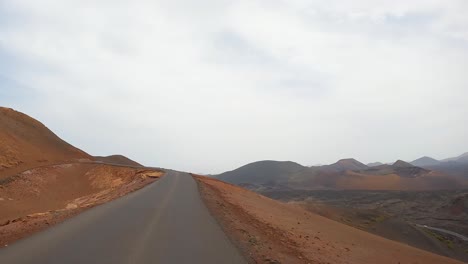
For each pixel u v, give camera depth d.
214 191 33.12
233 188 46.25
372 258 16.41
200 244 10.38
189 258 8.77
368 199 161.88
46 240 9.70
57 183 55.38
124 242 10.00
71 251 8.70
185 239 10.95
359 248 19.66
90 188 56.84
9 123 87.88
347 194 179.88
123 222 13.34
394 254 21.84
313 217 36.44
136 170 59.41
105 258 8.26
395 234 74.94
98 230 11.49
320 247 14.74
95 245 9.43
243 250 10.11
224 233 12.38
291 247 12.45
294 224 22.52
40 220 13.07
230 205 23.38
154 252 9.10
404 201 151.12
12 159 62.38
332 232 24.66
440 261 26.72
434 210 134.12
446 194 152.00
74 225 12.16
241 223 15.67
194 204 20.52
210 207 19.88
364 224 78.31
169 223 13.73
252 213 21.59
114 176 58.72
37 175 54.03
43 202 45.56
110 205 18.36
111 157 119.56
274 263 9.11
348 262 12.77
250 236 12.49
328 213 81.31
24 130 91.38
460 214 123.25
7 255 8.09
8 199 42.28
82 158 99.94
